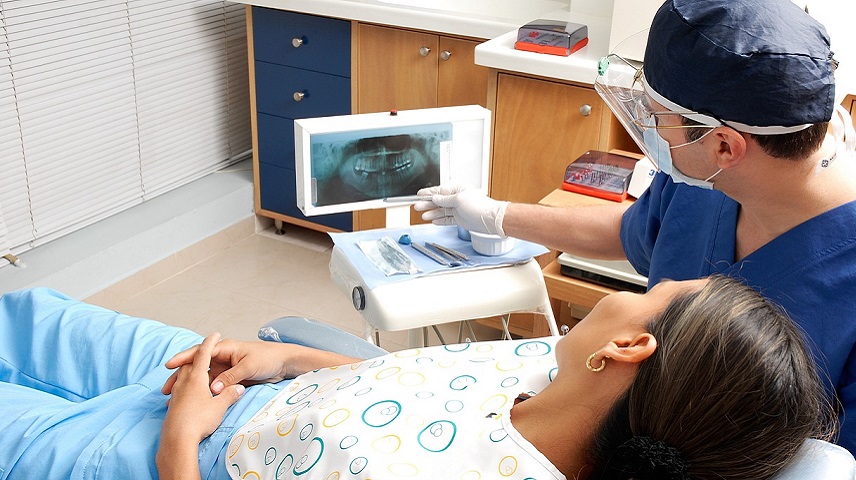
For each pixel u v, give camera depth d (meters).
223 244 3.38
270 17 3.11
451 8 2.98
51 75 2.77
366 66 2.99
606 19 2.83
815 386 0.89
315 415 1.13
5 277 2.66
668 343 0.89
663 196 1.36
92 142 2.97
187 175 3.43
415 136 1.81
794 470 0.89
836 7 2.01
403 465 1.02
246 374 1.40
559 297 1.89
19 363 1.63
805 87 0.98
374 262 1.75
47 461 1.30
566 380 1.00
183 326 2.86
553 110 2.46
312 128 1.73
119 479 1.26
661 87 1.07
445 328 2.88
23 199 2.78
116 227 3.04
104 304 2.91
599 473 0.94
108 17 2.91
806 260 1.11
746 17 1.01
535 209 1.67
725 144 1.05
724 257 1.23
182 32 3.23
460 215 1.73
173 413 1.27
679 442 0.87
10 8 2.59
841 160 1.11
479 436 1.02
